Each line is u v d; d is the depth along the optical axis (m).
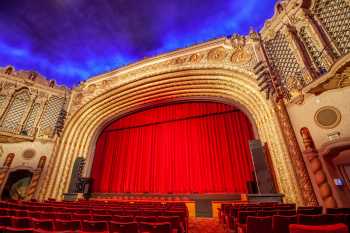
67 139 13.26
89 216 3.50
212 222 7.07
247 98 11.07
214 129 12.36
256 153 8.57
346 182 6.27
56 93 14.06
